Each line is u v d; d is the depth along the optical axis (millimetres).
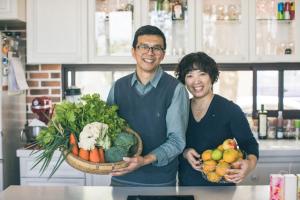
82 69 3643
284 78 3650
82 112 1742
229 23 3398
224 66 3643
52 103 3600
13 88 3213
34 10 3301
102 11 3375
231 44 3396
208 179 1783
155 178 1925
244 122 2006
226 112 1998
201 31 3309
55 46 3312
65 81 3639
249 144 2006
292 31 3379
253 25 3299
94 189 1837
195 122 2025
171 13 3404
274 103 3662
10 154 3213
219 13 3395
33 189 1839
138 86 1960
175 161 1970
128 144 1688
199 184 1955
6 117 3123
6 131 3123
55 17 3301
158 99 1920
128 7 3363
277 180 1560
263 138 3486
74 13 3297
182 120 1891
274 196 1562
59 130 1713
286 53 3336
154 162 1779
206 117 2008
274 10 3373
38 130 3234
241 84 3656
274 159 3045
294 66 3617
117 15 3363
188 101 1964
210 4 3393
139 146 1780
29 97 3613
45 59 3316
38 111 3283
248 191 1789
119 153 1656
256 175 3057
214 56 3316
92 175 3049
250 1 3291
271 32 3389
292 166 3043
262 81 3652
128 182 1946
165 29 3414
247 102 3668
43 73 3598
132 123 1943
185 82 2051
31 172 3039
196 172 1963
